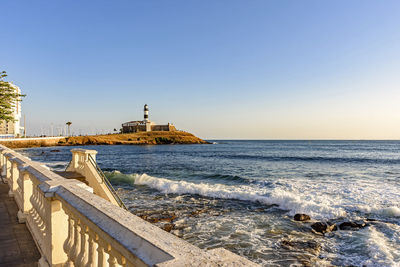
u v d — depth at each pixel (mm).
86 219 1842
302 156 47688
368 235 7910
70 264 2396
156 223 9125
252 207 11250
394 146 95250
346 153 57031
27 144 72438
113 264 1567
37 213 3789
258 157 46375
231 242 7590
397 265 6109
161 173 24469
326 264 6320
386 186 16109
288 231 8445
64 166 27547
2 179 8828
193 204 11727
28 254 3479
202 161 39250
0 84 21297
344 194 13570
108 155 55188
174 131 154875
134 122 166375
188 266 920
